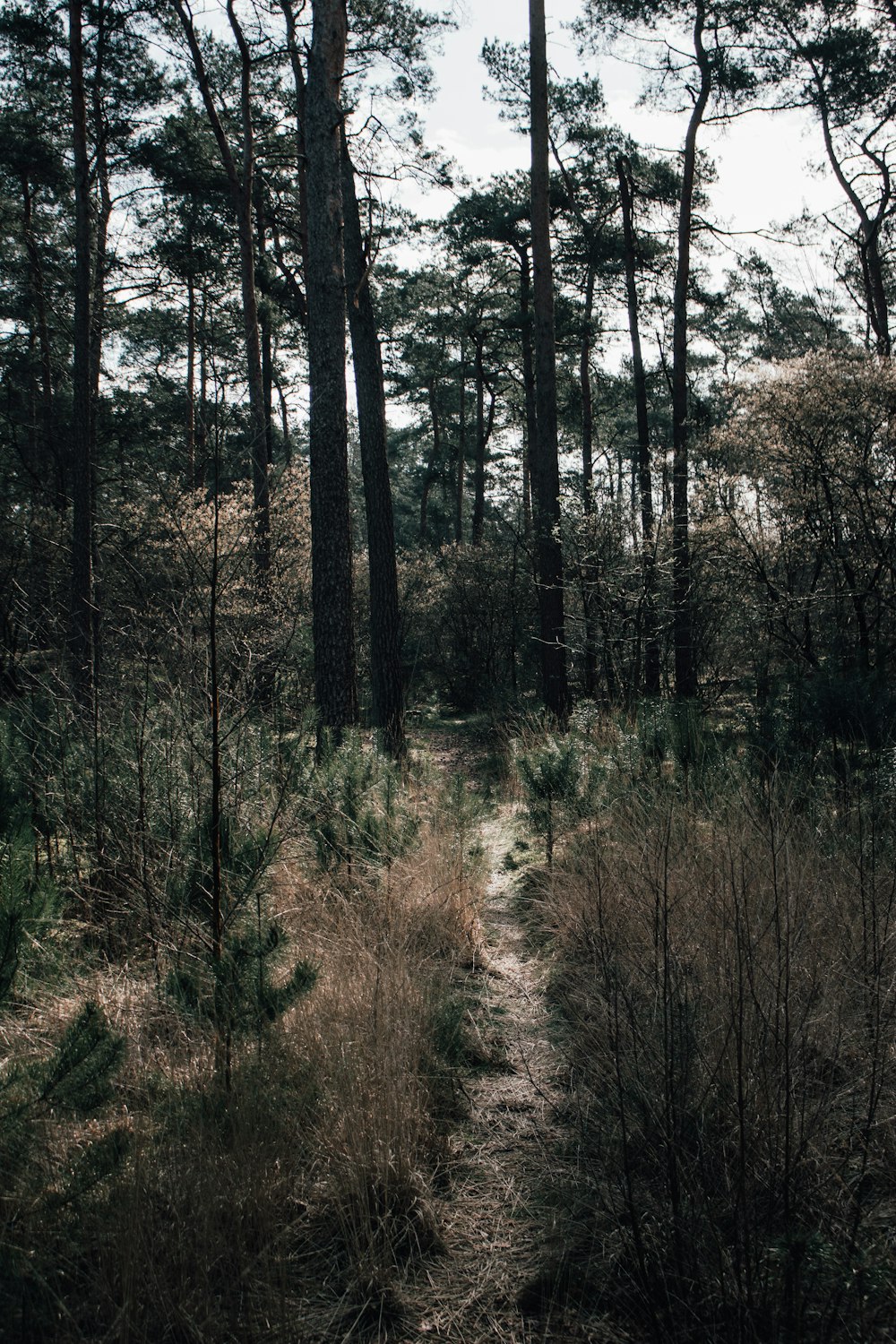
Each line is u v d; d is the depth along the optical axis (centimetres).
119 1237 223
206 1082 289
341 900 460
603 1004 357
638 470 1736
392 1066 313
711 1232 237
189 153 1678
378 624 1227
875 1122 269
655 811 561
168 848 414
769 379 914
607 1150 287
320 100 870
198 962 340
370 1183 272
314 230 880
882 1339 204
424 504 3853
